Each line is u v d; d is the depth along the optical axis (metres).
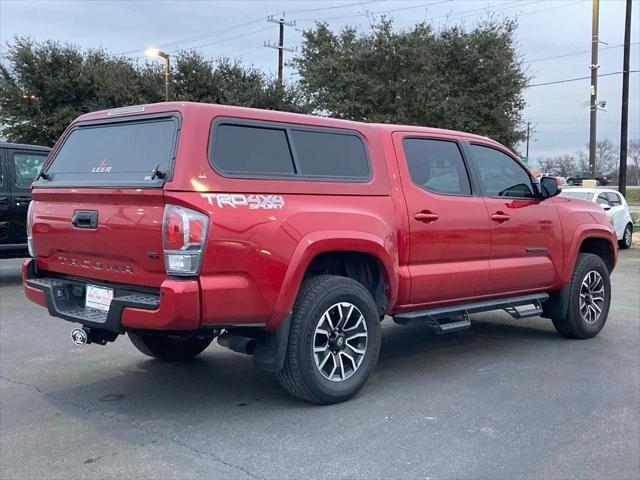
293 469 3.77
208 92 32.91
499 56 26.55
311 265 4.99
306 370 4.60
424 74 26.06
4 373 5.77
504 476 3.68
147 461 3.89
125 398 5.07
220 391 5.23
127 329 4.31
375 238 4.95
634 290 10.68
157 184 4.09
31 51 33.41
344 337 4.87
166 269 4.09
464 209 5.75
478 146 6.20
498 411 4.74
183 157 4.13
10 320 8.03
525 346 6.79
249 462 3.86
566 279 6.76
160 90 32.84
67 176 4.94
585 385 5.38
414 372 5.78
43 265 5.14
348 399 4.95
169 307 4.01
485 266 5.93
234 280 4.21
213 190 4.17
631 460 3.91
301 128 4.86
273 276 4.36
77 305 4.85
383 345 6.84
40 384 5.44
